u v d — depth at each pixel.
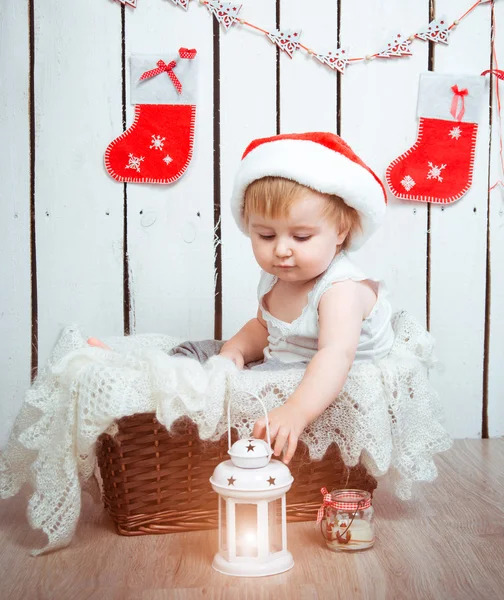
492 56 1.87
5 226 1.82
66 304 1.84
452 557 1.14
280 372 1.25
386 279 1.89
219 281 1.87
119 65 1.81
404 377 1.32
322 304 1.35
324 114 1.85
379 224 1.44
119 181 1.83
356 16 1.84
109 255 1.84
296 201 1.29
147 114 1.81
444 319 1.91
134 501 1.24
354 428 1.25
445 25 1.84
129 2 1.79
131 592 1.03
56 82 1.80
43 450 1.22
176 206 1.84
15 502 1.45
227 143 1.84
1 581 1.07
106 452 1.24
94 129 1.82
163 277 1.85
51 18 1.79
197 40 1.82
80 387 1.19
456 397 1.93
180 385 1.17
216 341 1.65
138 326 1.86
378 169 1.86
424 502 1.42
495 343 1.93
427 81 1.84
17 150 1.81
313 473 1.29
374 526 1.27
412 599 1.00
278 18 1.83
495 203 1.90
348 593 1.02
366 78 1.85
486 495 1.45
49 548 1.18
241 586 1.04
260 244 1.35
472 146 1.86
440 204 1.88
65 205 1.82
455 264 1.90
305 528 1.28
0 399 1.84
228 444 1.20
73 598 1.01
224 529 1.16
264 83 1.83
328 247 1.34
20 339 1.83
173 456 1.24
